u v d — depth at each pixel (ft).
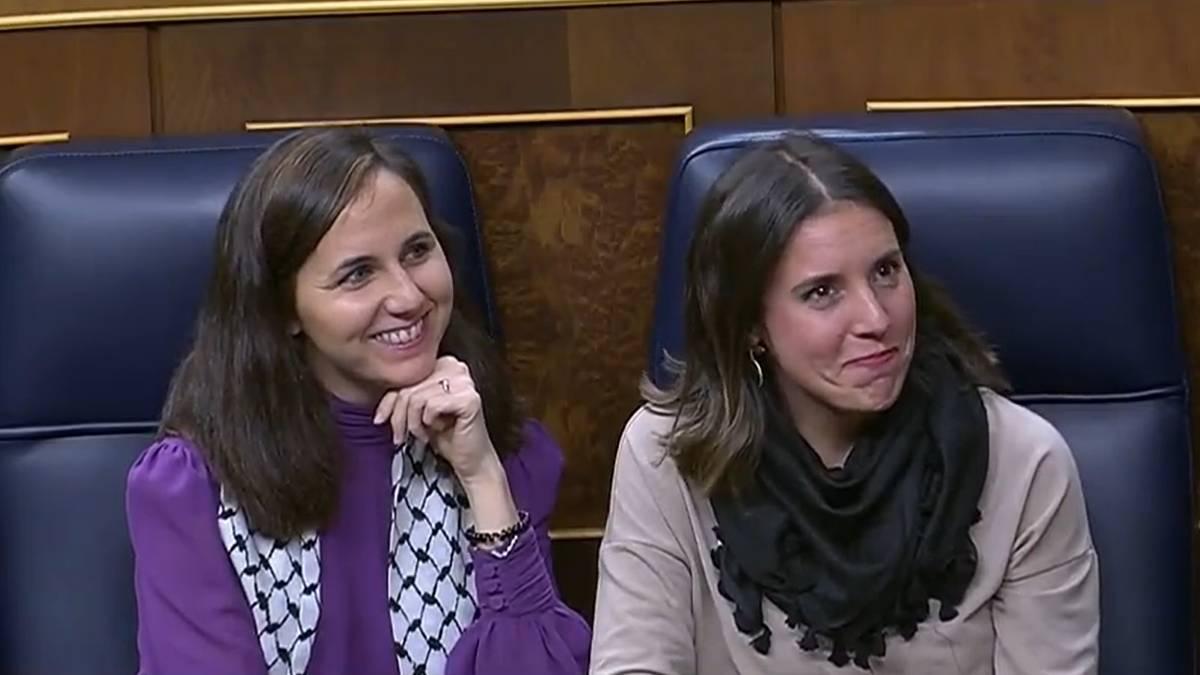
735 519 16.05
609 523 17.04
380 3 21.02
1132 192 17.66
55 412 18.54
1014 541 15.90
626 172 21.25
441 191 18.97
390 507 17.19
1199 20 20.45
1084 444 17.84
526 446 18.35
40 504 18.52
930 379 16.16
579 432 21.74
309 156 16.38
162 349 18.37
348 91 21.31
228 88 21.36
